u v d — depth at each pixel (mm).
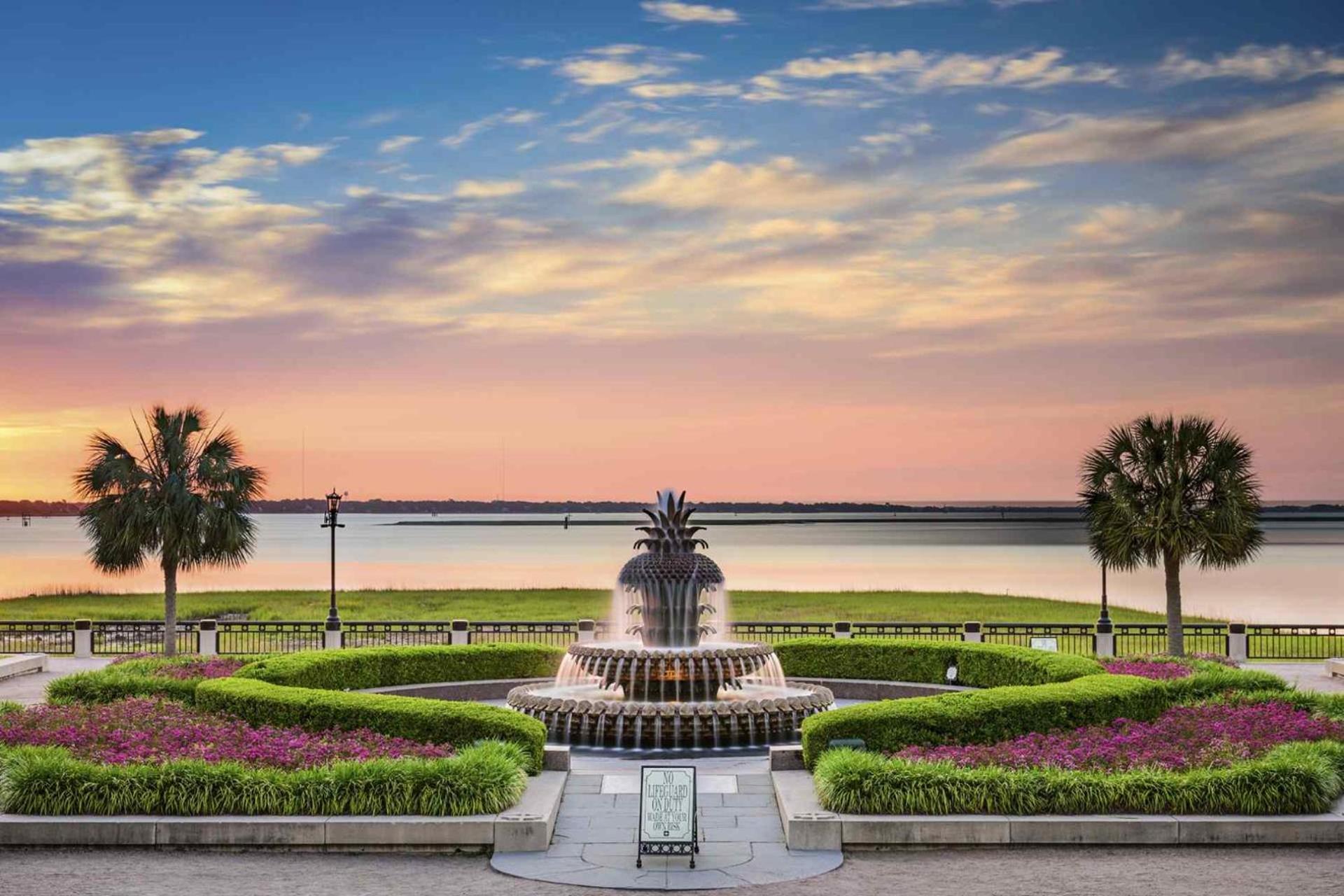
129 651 33594
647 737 18625
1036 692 17688
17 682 27016
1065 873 11922
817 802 13883
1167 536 27859
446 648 25234
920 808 13234
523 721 16125
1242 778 13242
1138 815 13055
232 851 12820
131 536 29156
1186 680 20234
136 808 13164
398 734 16703
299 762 14469
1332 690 25281
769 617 43500
